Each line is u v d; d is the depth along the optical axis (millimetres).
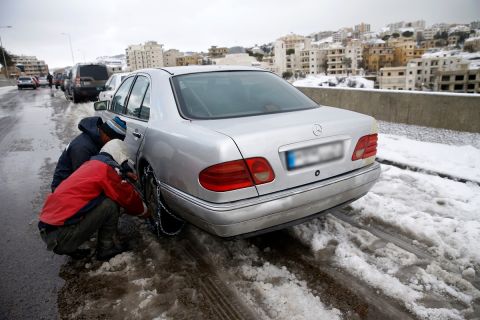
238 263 2809
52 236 2729
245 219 2271
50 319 2311
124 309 2365
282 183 2387
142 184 3443
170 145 2639
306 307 2279
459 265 2654
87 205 2732
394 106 6922
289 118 2691
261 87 3340
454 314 2182
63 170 3252
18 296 2557
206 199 2322
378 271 2602
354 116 2859
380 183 4301
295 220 2521
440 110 6191
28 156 6984
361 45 157625
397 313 2207
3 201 4504
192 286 2555
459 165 4617
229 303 2355
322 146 2545
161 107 3086
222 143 2223
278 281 2553
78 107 16125
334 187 2594
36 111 15633
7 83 58625
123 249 3066
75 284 2674
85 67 17969
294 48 168250
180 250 3045
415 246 2926
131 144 3494
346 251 2842
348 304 2297
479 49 166125
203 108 2893
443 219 3297
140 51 158375
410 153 5211
